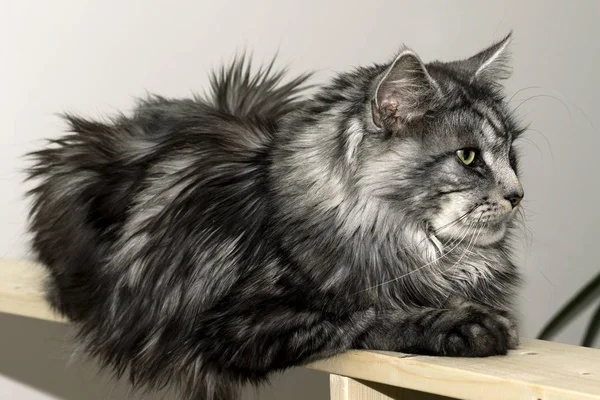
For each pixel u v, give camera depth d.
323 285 1.91
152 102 2.69
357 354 1.81
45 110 3.04
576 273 4.20
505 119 2.09
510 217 2.02
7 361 3.02
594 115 4.23
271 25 3.38
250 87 2.64
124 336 2.22
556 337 4.11
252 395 3.29
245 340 1.93
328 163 1.98
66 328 2.78
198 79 3.28
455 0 3.76
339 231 1.94
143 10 3.17
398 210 1.96
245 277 2.02
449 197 1.95
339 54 3.50
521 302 3.94
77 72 3.08
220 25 3.30
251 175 2.14
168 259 2.17
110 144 2.45
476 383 1.59
